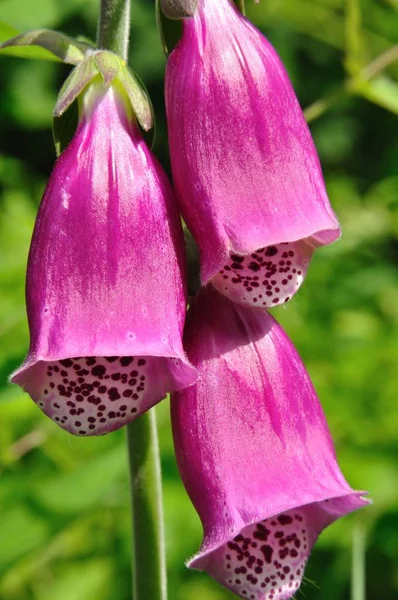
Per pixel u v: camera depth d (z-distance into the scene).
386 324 0.54
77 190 0.29
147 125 0.30
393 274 0.55
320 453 0.31
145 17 1.05
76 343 0.28
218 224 0.29
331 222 0.29
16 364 0.36
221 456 0.30
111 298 0.29
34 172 1.11
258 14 0.74
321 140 1.07
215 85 0.29
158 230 0.29
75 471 0.36
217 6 0.30
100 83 0.30
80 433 0.29
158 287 0.29
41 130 1.09
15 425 0.41
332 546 0.43
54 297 0.29
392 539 0.41
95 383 0.29
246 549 0.31
